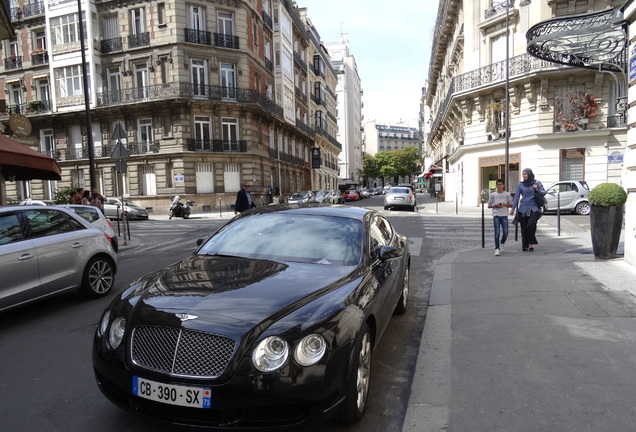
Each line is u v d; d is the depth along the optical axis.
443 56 39.31
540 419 2.85
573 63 10.30
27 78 34.12
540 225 14.60
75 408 3.26
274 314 2.72
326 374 2.60
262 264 3.63
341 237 4.02
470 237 12.62
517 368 3.56
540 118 22.52
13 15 33.72
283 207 4.76
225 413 2.52
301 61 47.84
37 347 4.56
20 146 9.41
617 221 7.05
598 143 21.67
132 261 10.40
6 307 5.22
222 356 2.54
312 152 53.12
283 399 2.51
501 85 23.81
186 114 30.61
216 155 31.61
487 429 2.78
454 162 33.06
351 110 92.88
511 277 6.42
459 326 4.60
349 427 2.98
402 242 5.72
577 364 3.57
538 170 22.75
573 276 6.16
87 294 6.41
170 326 2.67
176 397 2.53
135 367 2.67
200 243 4.64
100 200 14.62
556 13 22.17
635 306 4.81
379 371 3.89
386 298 3.92
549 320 4.56
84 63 15.27
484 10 25.19
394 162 108.88
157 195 30.88
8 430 2.97
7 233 5.42
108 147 32.12
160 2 30.17
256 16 35.06
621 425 2.74
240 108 32.53
